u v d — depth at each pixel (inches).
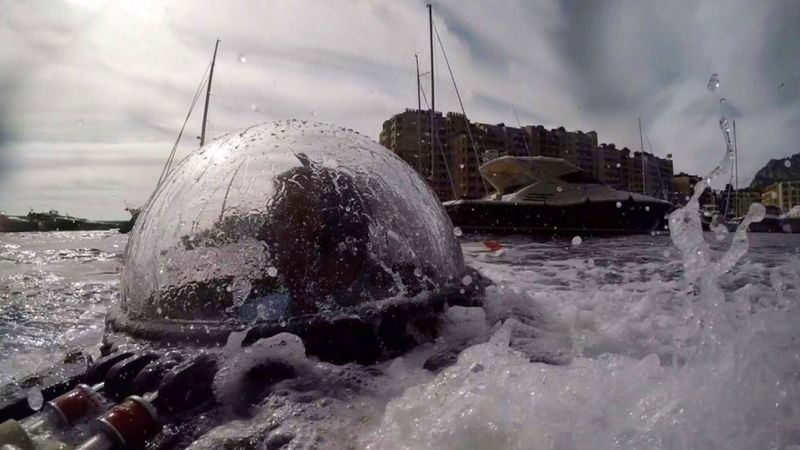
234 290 82.7
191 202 93.6
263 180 92.0
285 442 57.6
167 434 63.1
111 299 184.5
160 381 71.2
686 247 96.7
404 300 90.2
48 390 77.2
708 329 76.8
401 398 63.4
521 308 115.0
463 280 114.5
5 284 227.5
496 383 61.6
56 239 841.5
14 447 48.8
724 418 50.1
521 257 318.3
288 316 81.6
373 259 89.9
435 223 108.9
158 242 92.4
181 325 82.1
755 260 237.9
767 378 56.0
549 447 48.4
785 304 105.0
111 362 78.7
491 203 831.7
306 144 101.6
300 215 87.7
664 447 46.9
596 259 300.8
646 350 86.6
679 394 54.7
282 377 74.9
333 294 84.8
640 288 163.2
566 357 82.4
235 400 70.4
